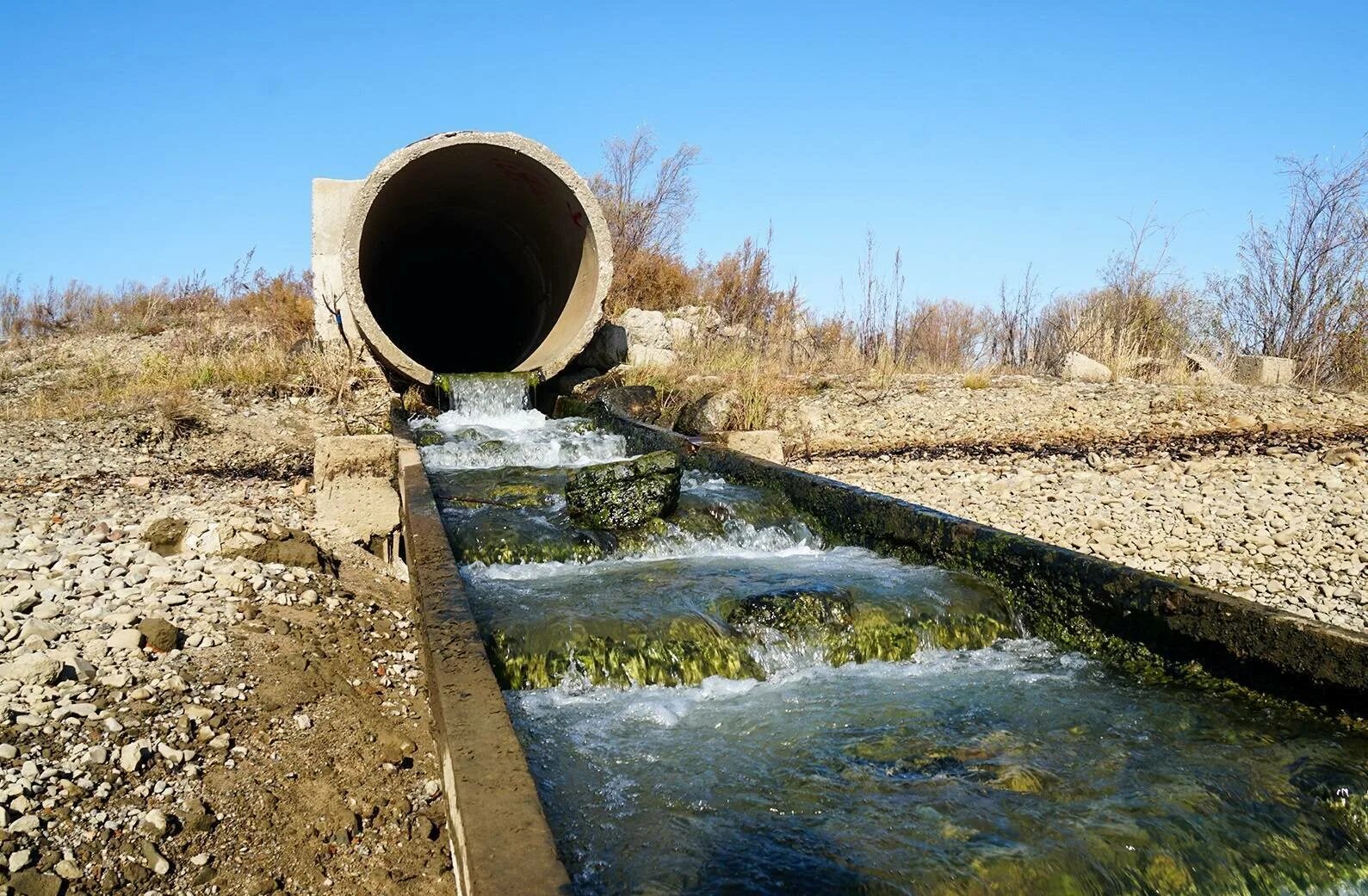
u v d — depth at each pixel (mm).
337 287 14117
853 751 4312
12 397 13086
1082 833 3584
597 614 5430
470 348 17969
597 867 3400
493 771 3176
